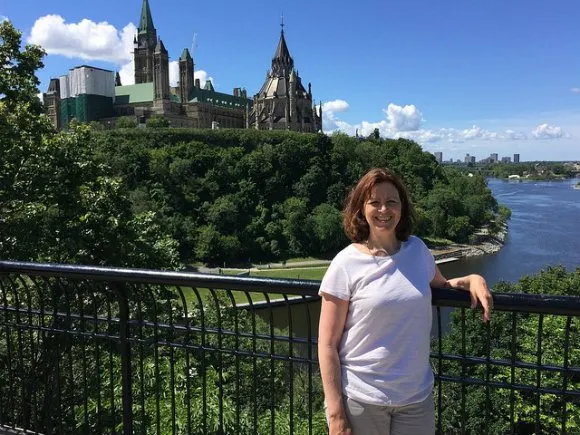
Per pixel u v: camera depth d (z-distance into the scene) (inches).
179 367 306.7
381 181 140.3
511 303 135.5
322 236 3782.0
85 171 838.5
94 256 765.3
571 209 6397.6
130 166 3971.5
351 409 133.1
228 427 291.4
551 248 3782.0
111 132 4847.4
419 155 5625.0
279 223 3941.9
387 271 134.2
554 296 132.5
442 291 143.3
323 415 342.3
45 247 734.5
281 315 1461.6
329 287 136.8
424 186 5137.8
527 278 1349.7
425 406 134.2
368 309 131.4
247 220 3932.1
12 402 251.0
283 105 6811.0
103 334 215.0
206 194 4106.8
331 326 135.4
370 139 5910.4
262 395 325.7
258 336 178.9
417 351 132.7
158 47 6412.4
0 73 861.8
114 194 831.7
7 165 768.3
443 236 4264.3
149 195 3843.5
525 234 4446.4
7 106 840.9
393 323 131.3
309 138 4933.6
